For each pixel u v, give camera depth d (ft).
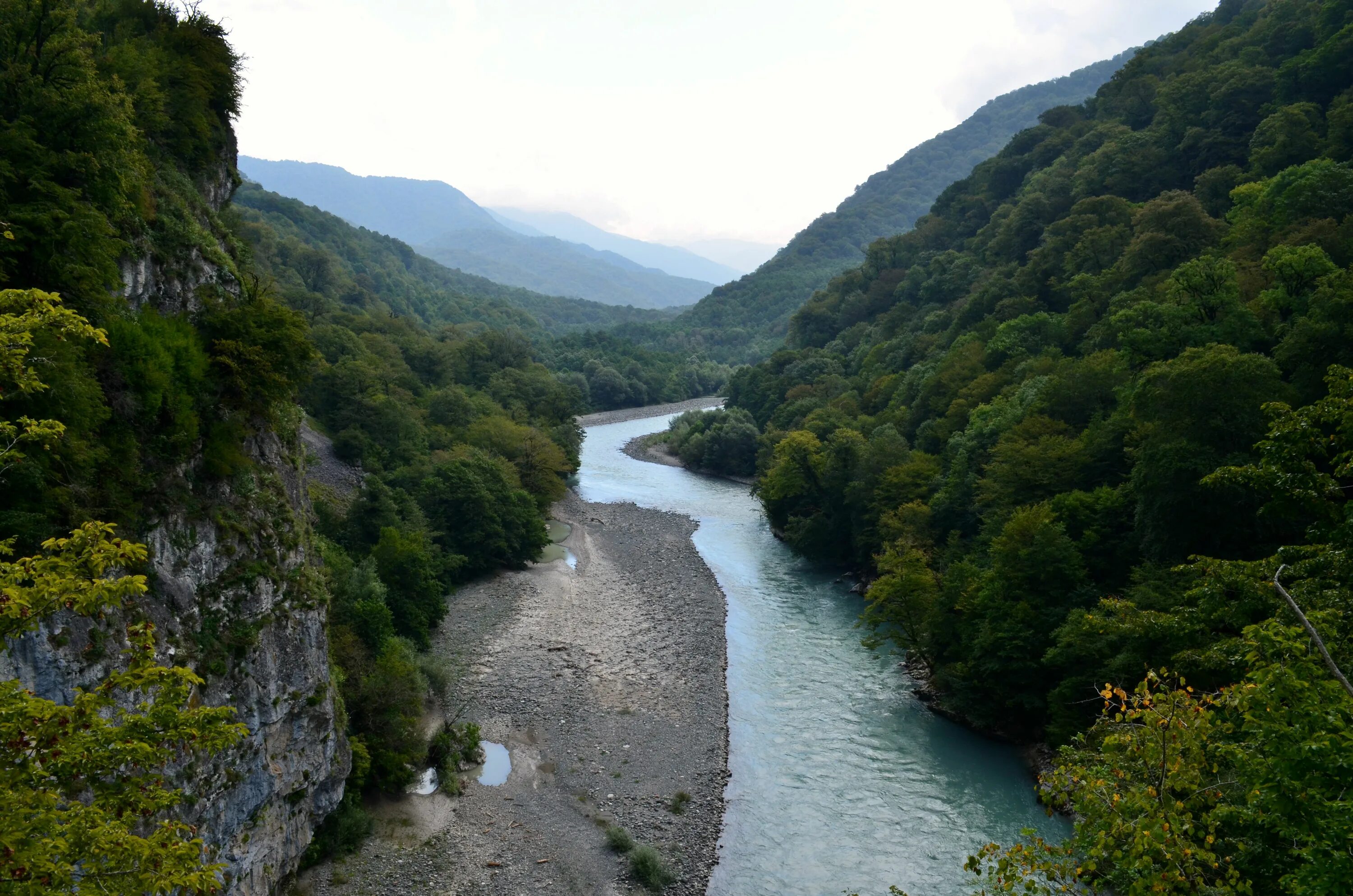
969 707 140.56
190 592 77.56
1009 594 138.41
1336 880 36.55
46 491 63.87
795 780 125.70
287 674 88.84
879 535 215.51
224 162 116.78
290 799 90.58
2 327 36.42
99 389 69.00
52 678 58.90
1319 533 68.08
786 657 172.86
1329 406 64.75
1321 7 273.95
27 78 74.49
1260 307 153.58
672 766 128.16
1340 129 207.10
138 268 83.82
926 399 271.69
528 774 124.36
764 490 272.92
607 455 437.99
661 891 99.76
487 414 340.39
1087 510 144.56
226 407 90.33
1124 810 43.27
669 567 236.22
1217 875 58.65
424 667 144.56
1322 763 39.58
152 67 97.50
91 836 31.86
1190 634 75.15
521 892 98.12
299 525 100.42
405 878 99.04
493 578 215.10
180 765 70.03
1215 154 275.80
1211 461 115.44
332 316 393.91
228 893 76.48
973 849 108.47
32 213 69.51
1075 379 185.57
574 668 162.30
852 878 103.04
